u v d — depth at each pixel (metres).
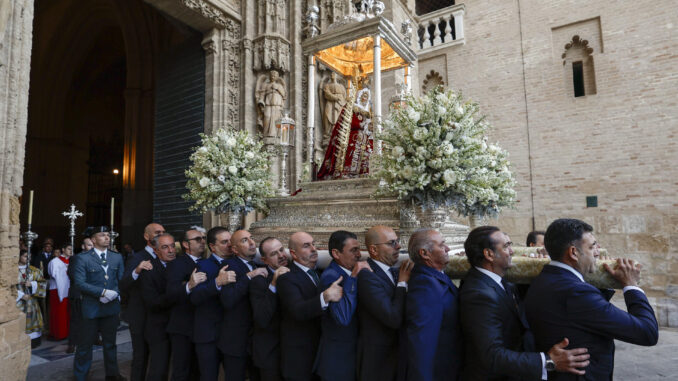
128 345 6.70
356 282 2.97
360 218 4.58
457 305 2.68
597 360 2.24
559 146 9.81
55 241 17.11
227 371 3.66
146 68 14.80
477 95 10.95
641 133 8.94
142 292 4.19
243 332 3.66
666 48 8.81
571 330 2.28
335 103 8.86
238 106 8.63
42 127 16.84
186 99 9.03
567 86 9.92
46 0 16.50
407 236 4.02
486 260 2.64
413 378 2.50
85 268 5.03
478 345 2.38
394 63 6.27
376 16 5.29
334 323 3.06
